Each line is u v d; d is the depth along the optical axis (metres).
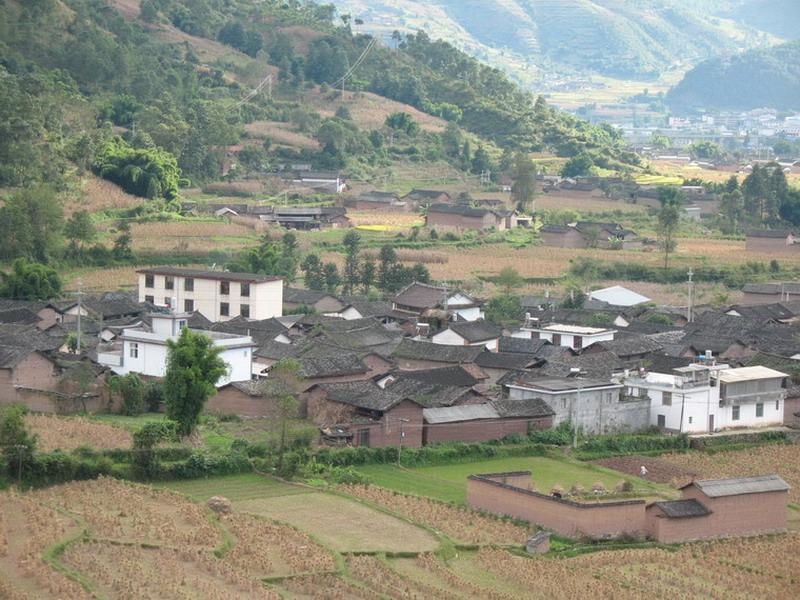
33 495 90.56
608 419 125.44
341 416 114.31
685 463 116.06
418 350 144.00
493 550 86.44
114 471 96.69
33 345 126.56
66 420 111.69
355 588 76.06
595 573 83.19
